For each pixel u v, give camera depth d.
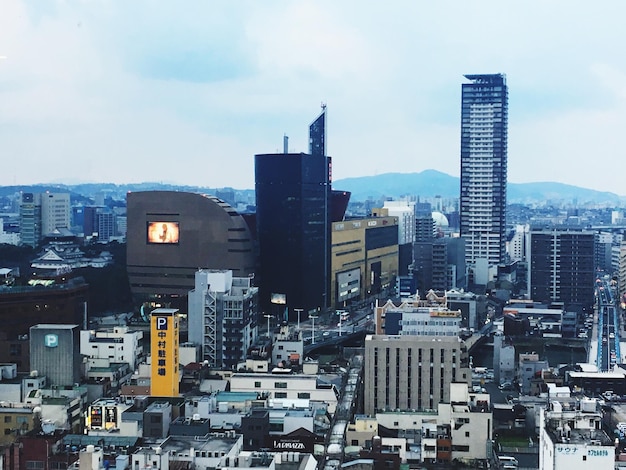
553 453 169.12
